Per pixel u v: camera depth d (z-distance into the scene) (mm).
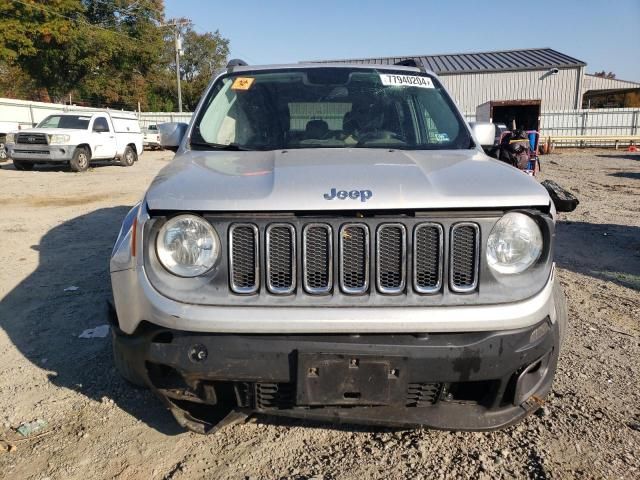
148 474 2510
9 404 3113
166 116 37781
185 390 2393
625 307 4676
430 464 2562
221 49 62719
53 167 18281
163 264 2254
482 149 3357
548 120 32562
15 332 4121
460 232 2230
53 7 33500
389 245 2215
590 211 9523
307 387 2174
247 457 2621
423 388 2330
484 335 2205
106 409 3053
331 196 2180
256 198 2184
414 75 3805
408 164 2549
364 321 2143
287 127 3324
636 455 2613
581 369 3500
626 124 32094
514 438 2760
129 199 10977
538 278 2283
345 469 2529
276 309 2168
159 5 41781
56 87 40312
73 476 2500
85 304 4680
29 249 6645
